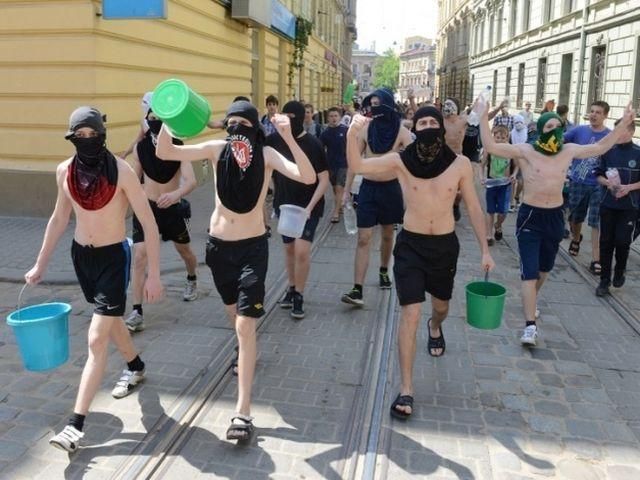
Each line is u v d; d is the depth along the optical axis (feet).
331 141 31.22
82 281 11.97
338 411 12.75
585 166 24.52
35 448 11.14
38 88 28.48
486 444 11.68
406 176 12.87
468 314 13.75
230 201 11.89
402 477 10.60
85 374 11.31
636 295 20.81
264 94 60.29
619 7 59.31
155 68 34.55
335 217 32.07
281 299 19.35
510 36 107.96
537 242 16.58
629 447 11.68
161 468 10.69
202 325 17.21
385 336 16.62
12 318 11.63
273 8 57.77
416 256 12.94
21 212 29.63
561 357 15.72
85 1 27.22
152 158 16.81
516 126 38.75
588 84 68.39
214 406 12.86
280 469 10.73
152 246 11.80
